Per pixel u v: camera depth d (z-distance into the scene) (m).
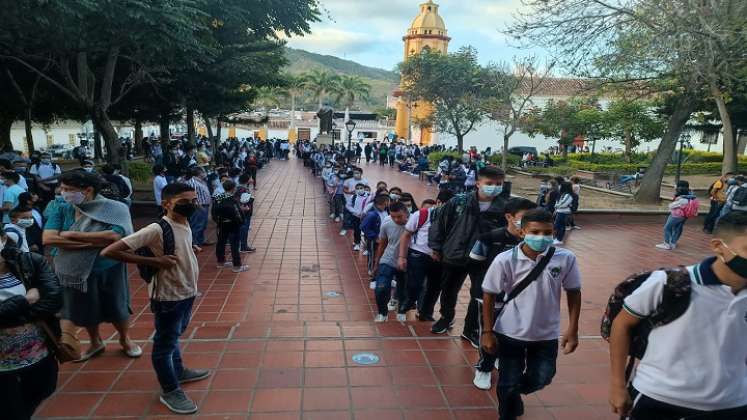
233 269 8.26
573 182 13.48
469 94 31.75
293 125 65.50
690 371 2.21
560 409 3.70
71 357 3.07
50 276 2.96
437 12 51.09
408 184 23.33
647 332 2.35
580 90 17.41
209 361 4.36
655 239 12.15
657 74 14.47
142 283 7.23
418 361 4.45
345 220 11.40
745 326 2.16
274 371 4.19
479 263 4.09
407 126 53.25
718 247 2.12
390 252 5.76
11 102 18.80
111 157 14.29
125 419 3.43
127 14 9.80
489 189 4.51
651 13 11.99
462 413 3.62
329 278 7.88
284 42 19.11
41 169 12.28
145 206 13.27
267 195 18.53
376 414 3.58
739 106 19.30
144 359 4.34
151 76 15.17
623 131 32.00
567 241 11.77
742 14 11.17
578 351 4.77
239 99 21.80
